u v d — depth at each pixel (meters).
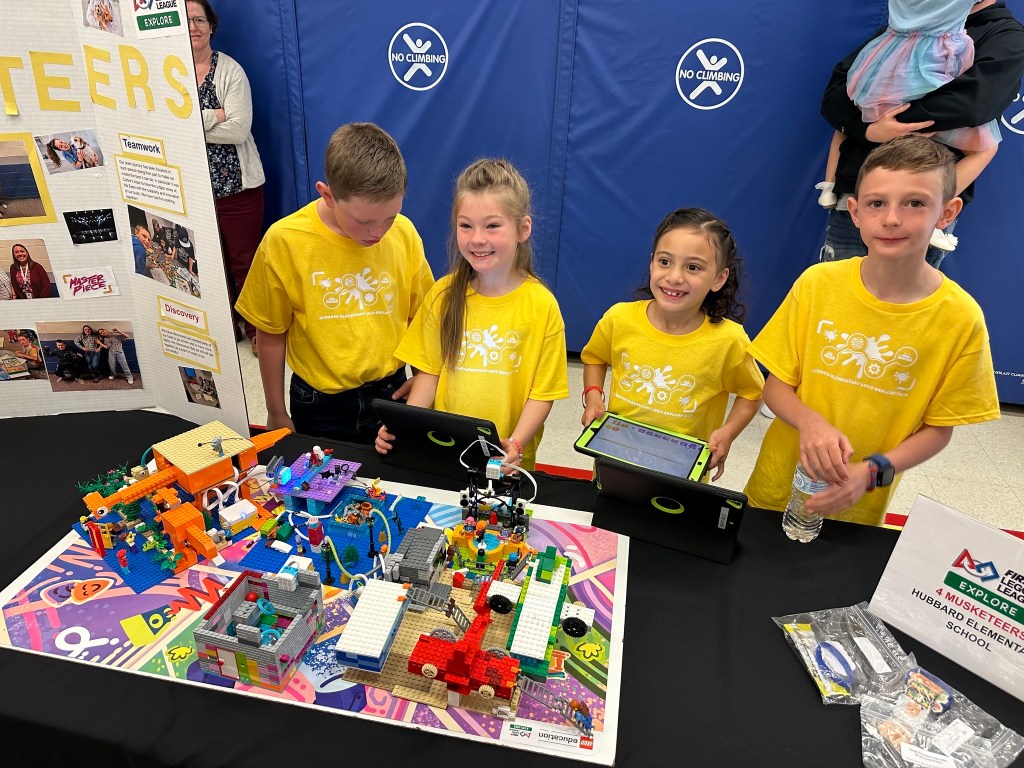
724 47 3.18
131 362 1.82
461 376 1.75
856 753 0.99
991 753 0.98
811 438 1.41
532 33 3.30
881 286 1.47
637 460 1.46
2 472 1.55
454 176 3.66
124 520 1.35
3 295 1.67
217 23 3.34
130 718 0.99
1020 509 2.92
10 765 1.06
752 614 1.22
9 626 1.13
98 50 1.44
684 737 1.00
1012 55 2.46
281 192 3.89
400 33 3.38
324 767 0.93
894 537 1.43
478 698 1.03
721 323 1.75
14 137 1.52
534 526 1.41
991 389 1.45
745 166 3.40
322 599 1.17
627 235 3.66
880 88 2.62
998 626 1.08
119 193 1.60
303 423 2.06
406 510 1.43
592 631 1.16
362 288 1.88
